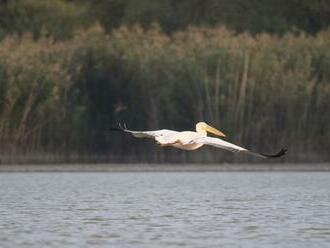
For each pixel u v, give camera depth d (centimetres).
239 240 2573
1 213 3262
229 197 4012
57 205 3600
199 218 3097
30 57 6575
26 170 6425
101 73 6694
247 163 6819
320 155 6844
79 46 6719
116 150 6838
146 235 2672
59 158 6675
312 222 2972
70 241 2559
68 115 6675
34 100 6556
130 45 6738
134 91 6681
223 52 6719
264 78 6762
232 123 6706
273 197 3997
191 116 6694
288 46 6856
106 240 2577
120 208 3472
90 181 5294
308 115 6819
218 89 6681
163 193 4281
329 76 6838
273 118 6781
